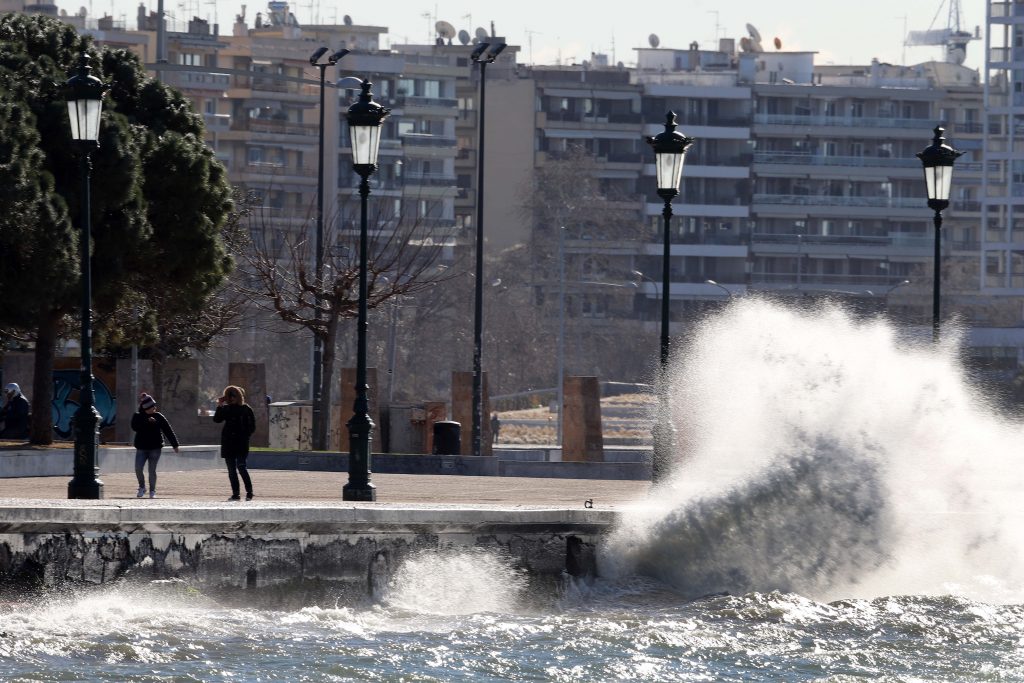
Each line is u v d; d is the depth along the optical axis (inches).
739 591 2255.2
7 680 1545.3
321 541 2039.9
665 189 2738.7
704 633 1953.7
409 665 1700.3
